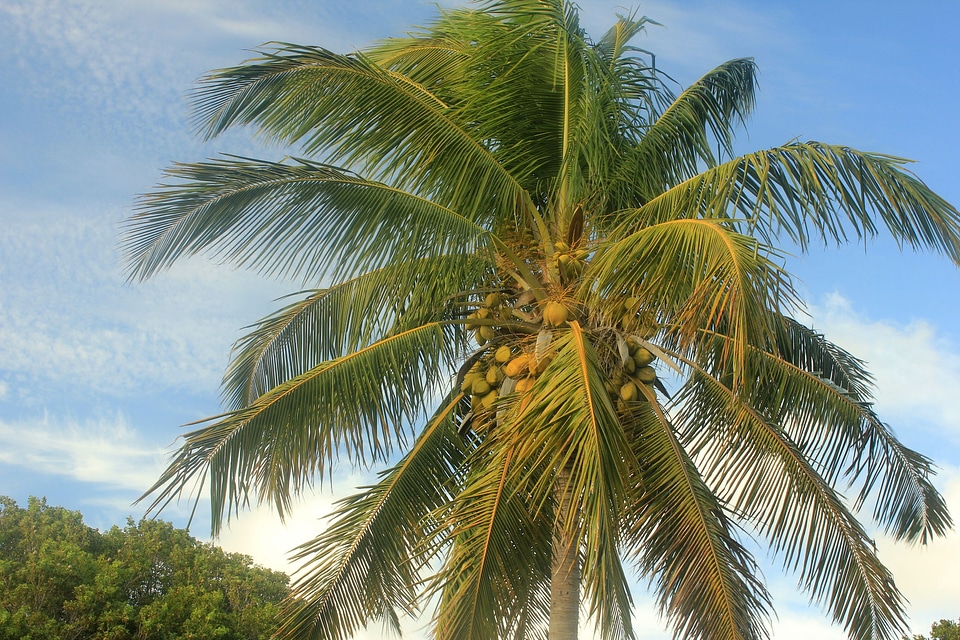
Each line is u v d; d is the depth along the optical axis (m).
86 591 15.91
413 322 9.64
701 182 8.56
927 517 9.81
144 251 8.93
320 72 8.77
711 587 8.38
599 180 9.22
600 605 6.61
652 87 10.32
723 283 6.68
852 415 9.58
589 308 8.52
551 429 6.78
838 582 8.91
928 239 8.07
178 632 16.36
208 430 8.53
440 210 8.91
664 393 9.55
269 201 8.88
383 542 8.82
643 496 8.55
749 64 10.98
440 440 9.47
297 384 8.92
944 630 15.79
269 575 21.14
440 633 8.35
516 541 8.59
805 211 8.12
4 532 17.89
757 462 9.16
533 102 9.70
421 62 10.90
